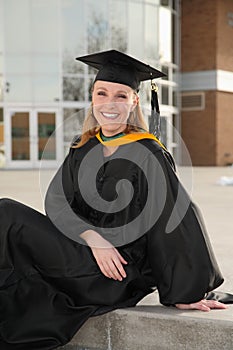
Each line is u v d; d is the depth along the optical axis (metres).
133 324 3.09
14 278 3.10
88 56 3.18
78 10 23.08
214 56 26.70
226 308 3.15
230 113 27.64
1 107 23.16
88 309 3.02
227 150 27.53
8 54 22.92
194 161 27.42
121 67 3.13
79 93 23.47
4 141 23.17
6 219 3.00
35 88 23.20
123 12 23.56
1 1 22.62
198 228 2.98
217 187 13.55
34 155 23.39
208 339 2.95
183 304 3.09
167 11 25.39
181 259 2.96
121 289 3.03
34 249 3.02
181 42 27.44
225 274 4.18
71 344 3.21
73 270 3.02
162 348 3.04
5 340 3.04
